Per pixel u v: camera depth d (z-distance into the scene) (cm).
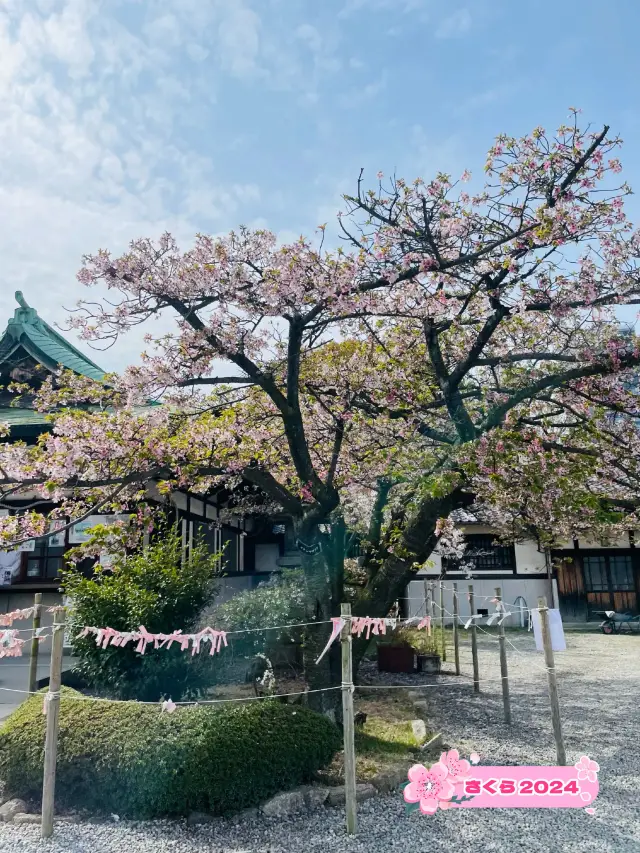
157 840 419
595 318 713
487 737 653
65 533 1042
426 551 665
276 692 721
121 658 645
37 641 743
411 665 1041
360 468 777
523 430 677
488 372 840
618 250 615
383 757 561
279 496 660
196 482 733
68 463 605
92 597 673
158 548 744
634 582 1967
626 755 593
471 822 443
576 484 673
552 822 443
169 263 601
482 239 637
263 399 784
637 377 693
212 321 615
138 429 653
